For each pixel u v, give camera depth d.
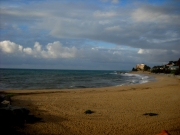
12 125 7.36
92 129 7.64
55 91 20.55
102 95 17.19
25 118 8.20
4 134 6.49
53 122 8.36
